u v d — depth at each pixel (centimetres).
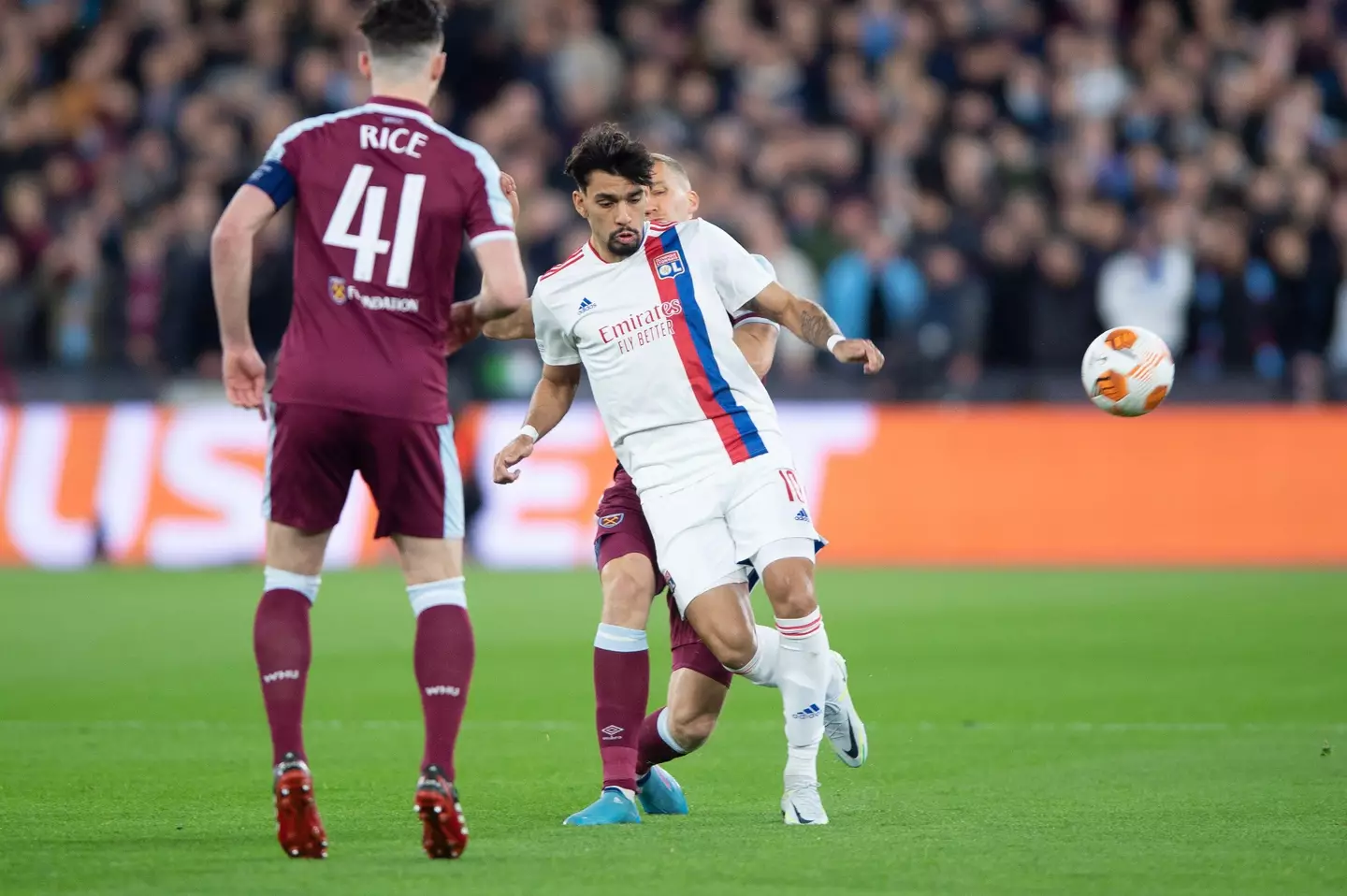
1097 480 5300
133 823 1922
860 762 2162
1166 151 6341
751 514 1942
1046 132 6481
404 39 1805
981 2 6888
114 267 6009
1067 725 2700
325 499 1775
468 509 5447
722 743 2577
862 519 5384
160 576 5138
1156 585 4656
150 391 5612
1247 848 1748
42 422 5597
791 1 6969
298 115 6378
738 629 1927
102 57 6962
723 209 5753
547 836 1836
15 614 4216
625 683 1970
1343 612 4094
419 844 1788
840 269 5616
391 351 1753
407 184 1767
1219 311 5519
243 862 1673
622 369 1998
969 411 5388
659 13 7138
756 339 2073
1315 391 5375
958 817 1956
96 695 3031
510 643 3666
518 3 6938
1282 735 2597
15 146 6731
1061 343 5556
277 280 5469
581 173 1970
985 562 5294
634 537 2039
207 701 2972
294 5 6850
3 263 5997
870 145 6378
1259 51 6825
